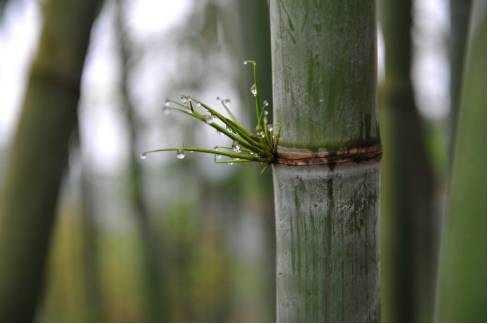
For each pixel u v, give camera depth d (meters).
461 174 0.93
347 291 0.92
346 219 0.92
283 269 0.94
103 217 4.47
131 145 2.84
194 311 4.27
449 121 1.26
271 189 1.40
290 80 0.91
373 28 0.91
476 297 0.91
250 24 1.24
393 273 1.49
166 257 3.64
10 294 1.23
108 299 4.11
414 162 1.49
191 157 3.72
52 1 1.23
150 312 2.92
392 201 1.48
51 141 1.24
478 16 0.93
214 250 4.45
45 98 1.23
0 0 1.46
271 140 0.93
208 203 4.15
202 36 2.99
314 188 0.91
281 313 0.95
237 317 4.15
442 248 0.95
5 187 1.24
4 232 1.23
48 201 1.25
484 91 0.92
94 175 3.31
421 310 1.62
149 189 3.54
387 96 1.46
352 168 0.91
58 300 3.73
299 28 0.90
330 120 0.90
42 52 1.23
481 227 0.91
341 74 0.90
